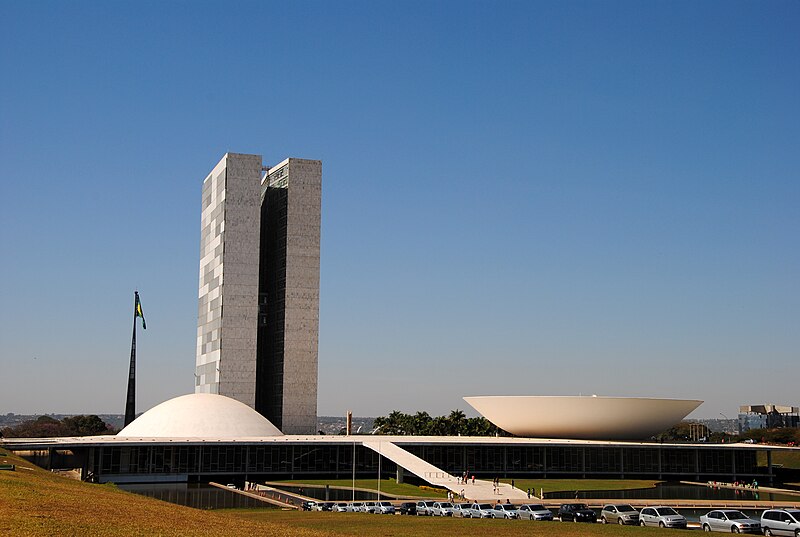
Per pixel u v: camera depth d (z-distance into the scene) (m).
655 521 54.62
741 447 129.75
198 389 168.50
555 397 132.25
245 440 115.88
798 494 98.06
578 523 52.09
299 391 155.38
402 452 112.00
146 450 112.12
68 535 27.55
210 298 164.25
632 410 131.50
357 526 48.75
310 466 119.81
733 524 50.62
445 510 63.66
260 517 56.12
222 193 160.50
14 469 48.09
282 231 162.75
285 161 164.75
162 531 30.83
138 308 161.50
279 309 160.62
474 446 124.81
